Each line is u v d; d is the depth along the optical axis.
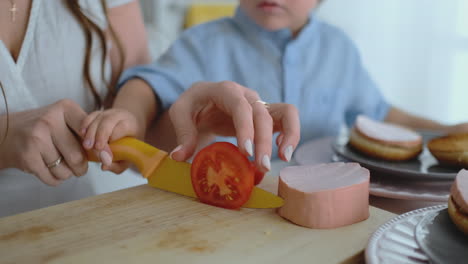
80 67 0.73
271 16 0.81
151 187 0.48
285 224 0.39
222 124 0.57
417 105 2.13
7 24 0.64
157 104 0.75
